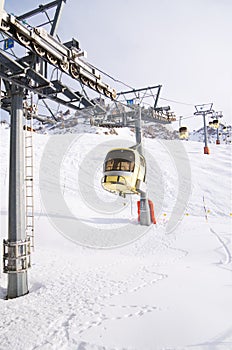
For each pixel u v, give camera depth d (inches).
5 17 247.1
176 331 179.5
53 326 210.8
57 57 316.8
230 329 177.8
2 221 679.7
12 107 346.6
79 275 366.6
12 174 337.7
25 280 328.5
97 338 179.8
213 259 428.5
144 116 905.5
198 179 1521.9
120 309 226.8
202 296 242.2
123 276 342.6
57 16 353.7
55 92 358.0
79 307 245.4
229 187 1379.2
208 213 1066.1
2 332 214.4
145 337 175.2
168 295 250.2
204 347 158.7
